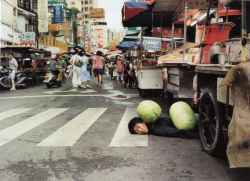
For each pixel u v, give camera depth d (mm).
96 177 4598
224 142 5164
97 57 21094
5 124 8438
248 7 7203
